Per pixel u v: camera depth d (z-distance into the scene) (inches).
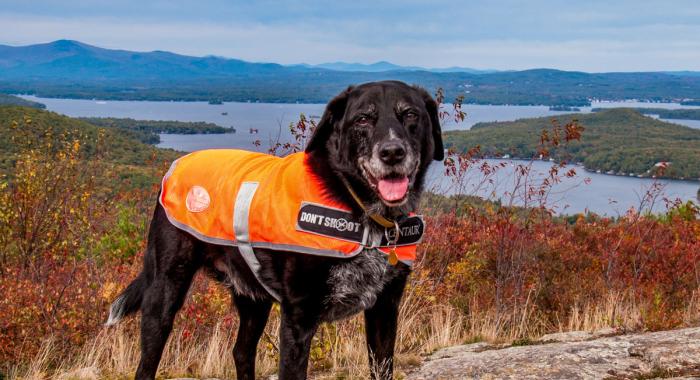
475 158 340.8
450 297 309.0
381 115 144.2
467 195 343.9
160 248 174.1
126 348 237.1
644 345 173.8
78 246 370.3
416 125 148.6
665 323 254.2
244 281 165.3
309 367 216.2
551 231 394.3
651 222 409.4
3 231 359.3
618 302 290.7
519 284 305.9
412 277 296.5
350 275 144.9
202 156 180.1
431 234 341.7
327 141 152.9
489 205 352.5
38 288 266.5
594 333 248.2
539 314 299.0
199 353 235.8
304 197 147.1
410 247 152.1
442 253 335.0
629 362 165.5
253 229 151.6
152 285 174.9
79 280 281.6
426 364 194.4
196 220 166.2
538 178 325.4
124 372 219.1
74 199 388.2
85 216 384.2
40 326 251.1
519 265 313.0
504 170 331.0
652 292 308.2
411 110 147.7
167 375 217.6
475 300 299.3
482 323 280.5
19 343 245.1
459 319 277.0
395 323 154.9
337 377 197.6
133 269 314.0
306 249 143.3
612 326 261.1
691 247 360.2
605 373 158.7
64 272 297.4
